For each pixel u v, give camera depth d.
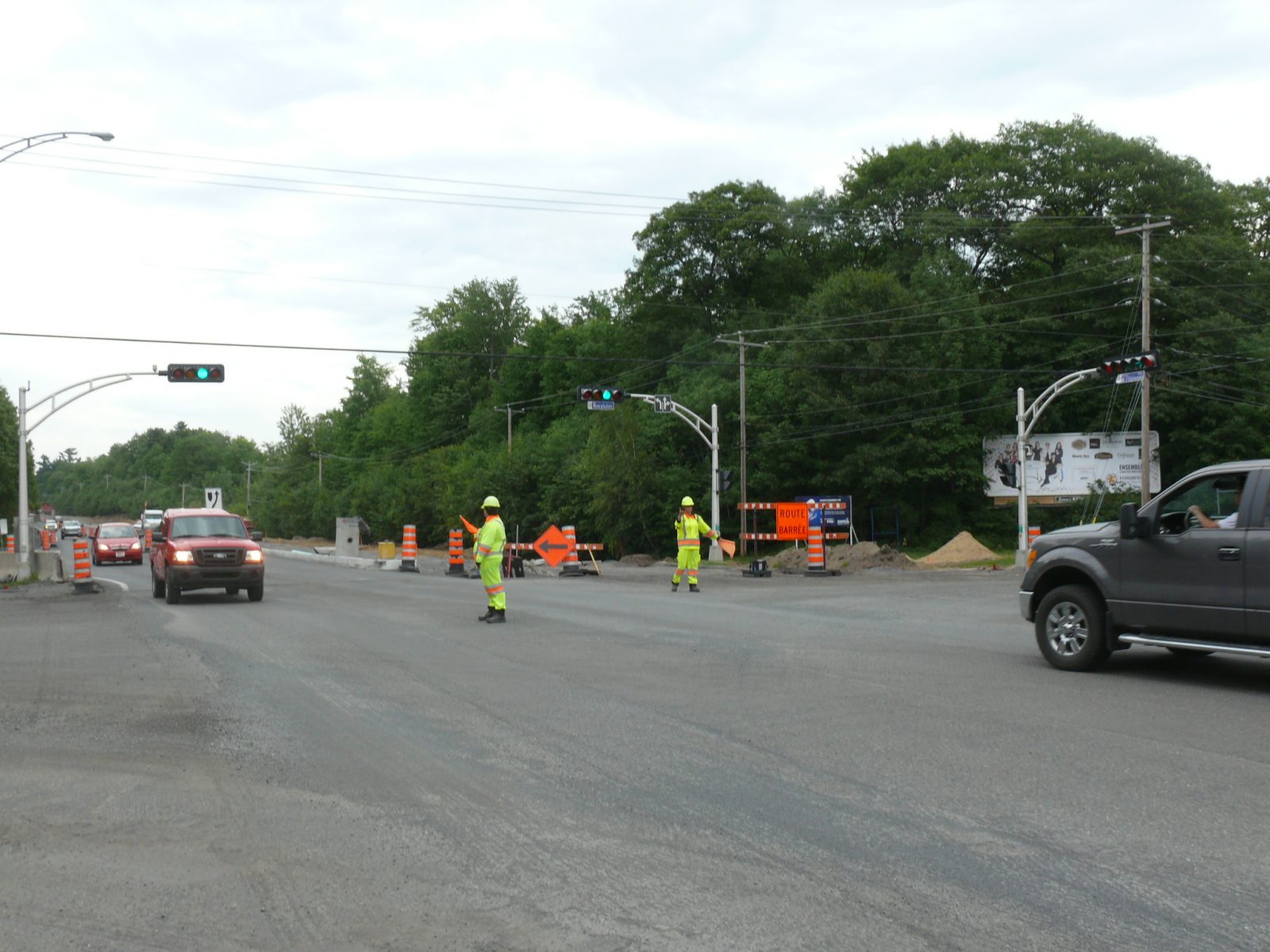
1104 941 4.36
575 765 7.45
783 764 7.38
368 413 120.81
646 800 6.52
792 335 57.16
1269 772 7.00
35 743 8.36
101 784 7.06
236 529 23.12
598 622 16.95
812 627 16.09
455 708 9.60
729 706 9.55
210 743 8.30
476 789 6.83
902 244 61.78
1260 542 9.97
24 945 4.45
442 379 98.19
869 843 5.64
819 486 55.44
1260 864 5.24
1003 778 6.90
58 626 17.64
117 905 4.88
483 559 17.08
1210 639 10.39
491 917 4.68
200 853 5.61
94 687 11.05
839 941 4.38
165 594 24.05
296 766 7.52
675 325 65.25
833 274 58.56
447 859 5.46
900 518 56.16
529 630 15.88
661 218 64.12
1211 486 10.61
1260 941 4.34
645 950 4.30
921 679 10.92
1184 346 54.50
